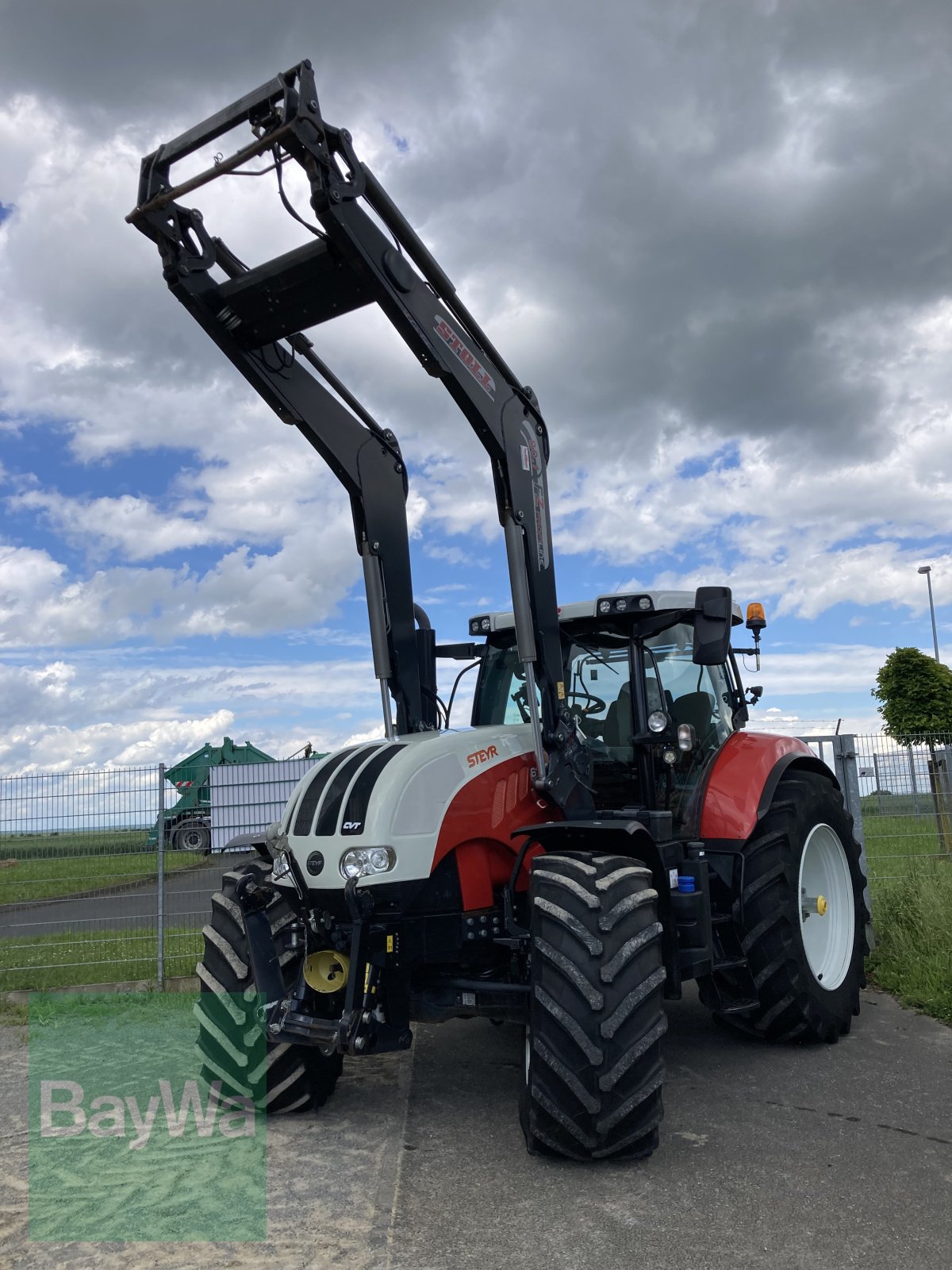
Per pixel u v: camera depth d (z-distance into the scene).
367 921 3.67
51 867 7.18
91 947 7.30
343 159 3.59
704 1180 3.21
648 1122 3.30
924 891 6.70
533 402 4.50
